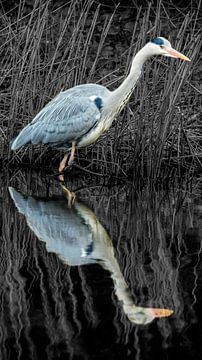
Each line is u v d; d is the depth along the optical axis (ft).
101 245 33.86
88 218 38.37
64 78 48.42
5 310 25.72
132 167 47.57
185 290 27.53
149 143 45.83
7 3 70.03
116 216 38.91
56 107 44.29
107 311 25.45
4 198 42.63
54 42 59.57
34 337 23.58
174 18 64.90
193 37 49.19
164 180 46.93
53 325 24.32
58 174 47.19
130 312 25.45
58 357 21.99
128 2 72.08
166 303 26.08
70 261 31.37
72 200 42.34
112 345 22.70
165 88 45.29
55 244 33.94
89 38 47.80
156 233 35.81
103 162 47.80
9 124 47.93
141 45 46.88
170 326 24.26
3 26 64.34
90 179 47.39
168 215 39.22
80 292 27.35
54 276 29.19
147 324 24.57
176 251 32.83
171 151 47.62
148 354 22.35
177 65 47.16
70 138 44.37
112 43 64.03
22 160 49.11
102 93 44.19
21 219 37.99
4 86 54.29
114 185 46.24
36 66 48.57
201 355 22.30
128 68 48.88
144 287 27.94
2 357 22.13
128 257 31.91
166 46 42.11
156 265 30.73
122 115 49.26
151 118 46.73
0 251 32.65
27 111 49.37
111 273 29.60
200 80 55.21
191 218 38.55
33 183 46.24
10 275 29.48
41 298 26.81
